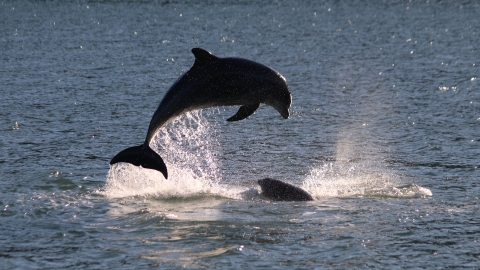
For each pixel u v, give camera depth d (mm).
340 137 82625
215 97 47281
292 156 73188
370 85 124375
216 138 82062
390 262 41750
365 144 78688
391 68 151250
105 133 81812
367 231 47344
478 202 55062
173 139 81125
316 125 89562
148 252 42875
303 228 47938
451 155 72812
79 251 43031
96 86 117875
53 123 85938
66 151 72125
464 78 133000
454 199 56000
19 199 54188
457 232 47406
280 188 56344
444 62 164125
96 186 58938
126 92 112625
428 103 105062
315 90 118188
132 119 90438
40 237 45562
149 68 146500
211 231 46969
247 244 44375
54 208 52062
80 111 94375
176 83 47656
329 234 46656
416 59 171750
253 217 50406
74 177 61625
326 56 178500
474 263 41906
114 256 42219
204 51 47250
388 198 56438
